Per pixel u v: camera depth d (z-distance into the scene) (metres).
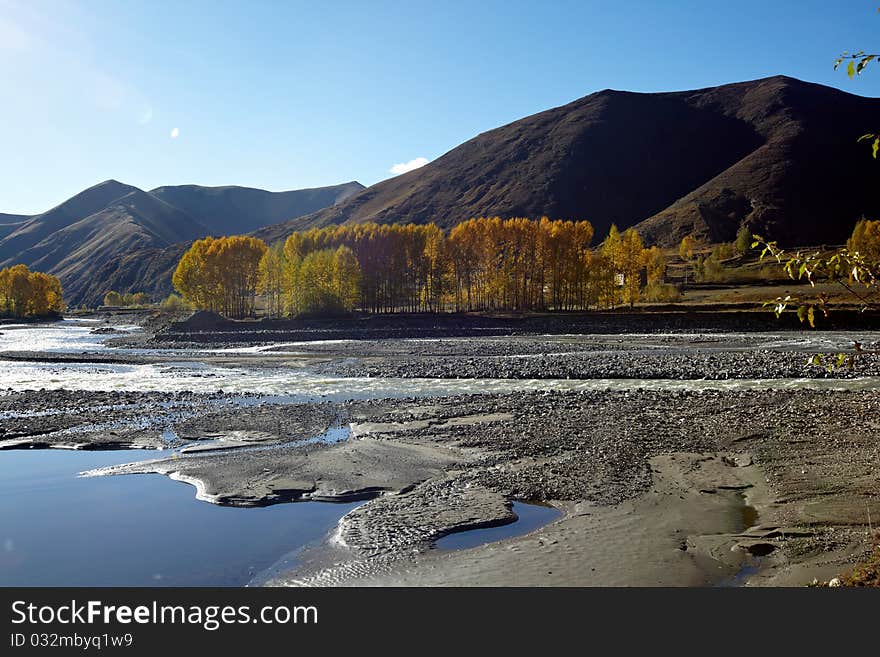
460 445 21.66
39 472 18.98
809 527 12.91
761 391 31.12
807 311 6.15
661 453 19.70
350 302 107.56
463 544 13.03
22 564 12.06
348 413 28.06
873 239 105.00
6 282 156.50
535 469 18.34
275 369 48.81
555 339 72.38
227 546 12.98
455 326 92.69
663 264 140.25
